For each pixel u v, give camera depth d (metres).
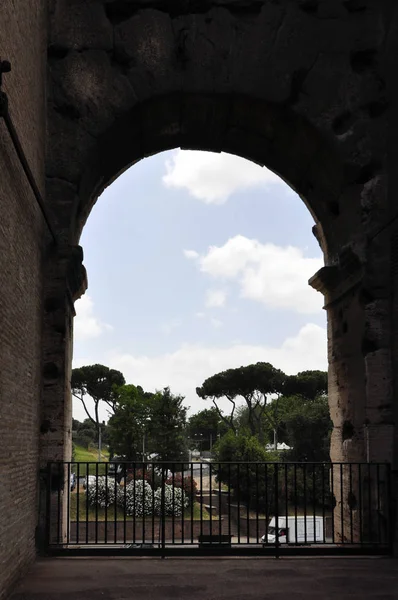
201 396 75.75
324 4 12.53
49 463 10.56
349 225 12.33
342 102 12.34
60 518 10.83
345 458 12.52
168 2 12.34
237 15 12.45
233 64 12.30
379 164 12.17
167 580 8.83
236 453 41.50
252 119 13.02
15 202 8.16
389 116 12.16
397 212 11.48
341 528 11.64
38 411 10.63
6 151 7.52
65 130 11.77
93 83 11.98
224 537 10.48
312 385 67.06
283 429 49.94
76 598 7.80
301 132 12.66
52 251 11.21
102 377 82.44
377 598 7.93
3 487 7.52
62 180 11.60
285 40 12.43
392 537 10.75
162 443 40.38
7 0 7.67
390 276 11.77
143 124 12.74
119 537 24.33
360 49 12.46
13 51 8.16
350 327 12.43
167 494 26.72
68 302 11.73
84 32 12.08
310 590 8.34
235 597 7.94
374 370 11.58
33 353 9.96
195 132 13.61
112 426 44.44
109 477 35.81
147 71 12.13
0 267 7.28
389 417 11.45
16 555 8.47
